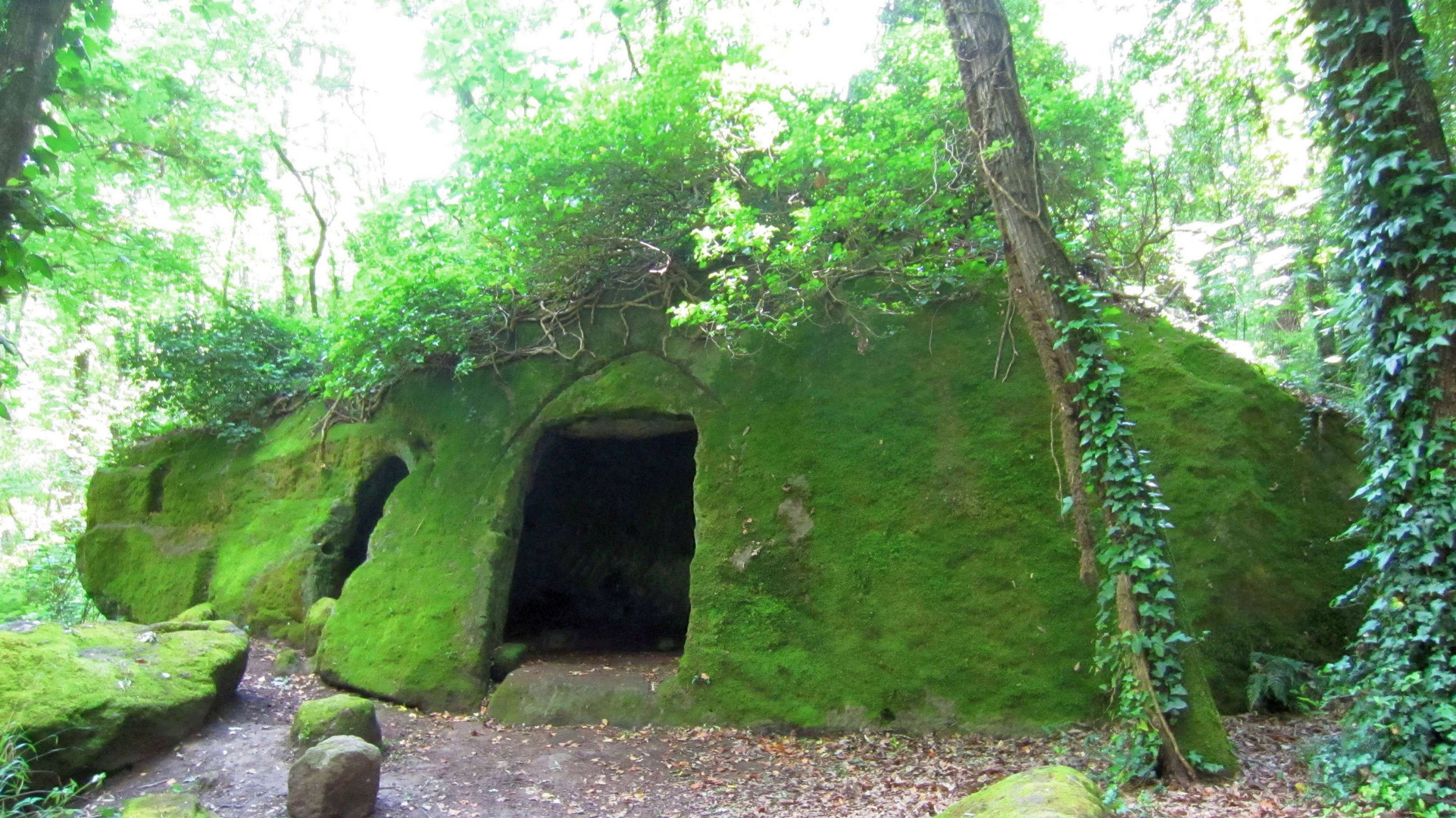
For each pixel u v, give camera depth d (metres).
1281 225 12.36
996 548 7.89
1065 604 7.55
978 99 6.98
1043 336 6.56
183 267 10.95
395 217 13.07
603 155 8.73
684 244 9.74
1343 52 5.87
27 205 3.77
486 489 9.88
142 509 12.81
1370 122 5.75
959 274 8.70
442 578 9.48
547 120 9.43
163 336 12.43
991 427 8.23
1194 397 7.99
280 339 13.12
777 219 9.30
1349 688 5.89
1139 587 5.99
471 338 10.57
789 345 9.09
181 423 13.41
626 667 9.52
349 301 12.25
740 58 9.50
